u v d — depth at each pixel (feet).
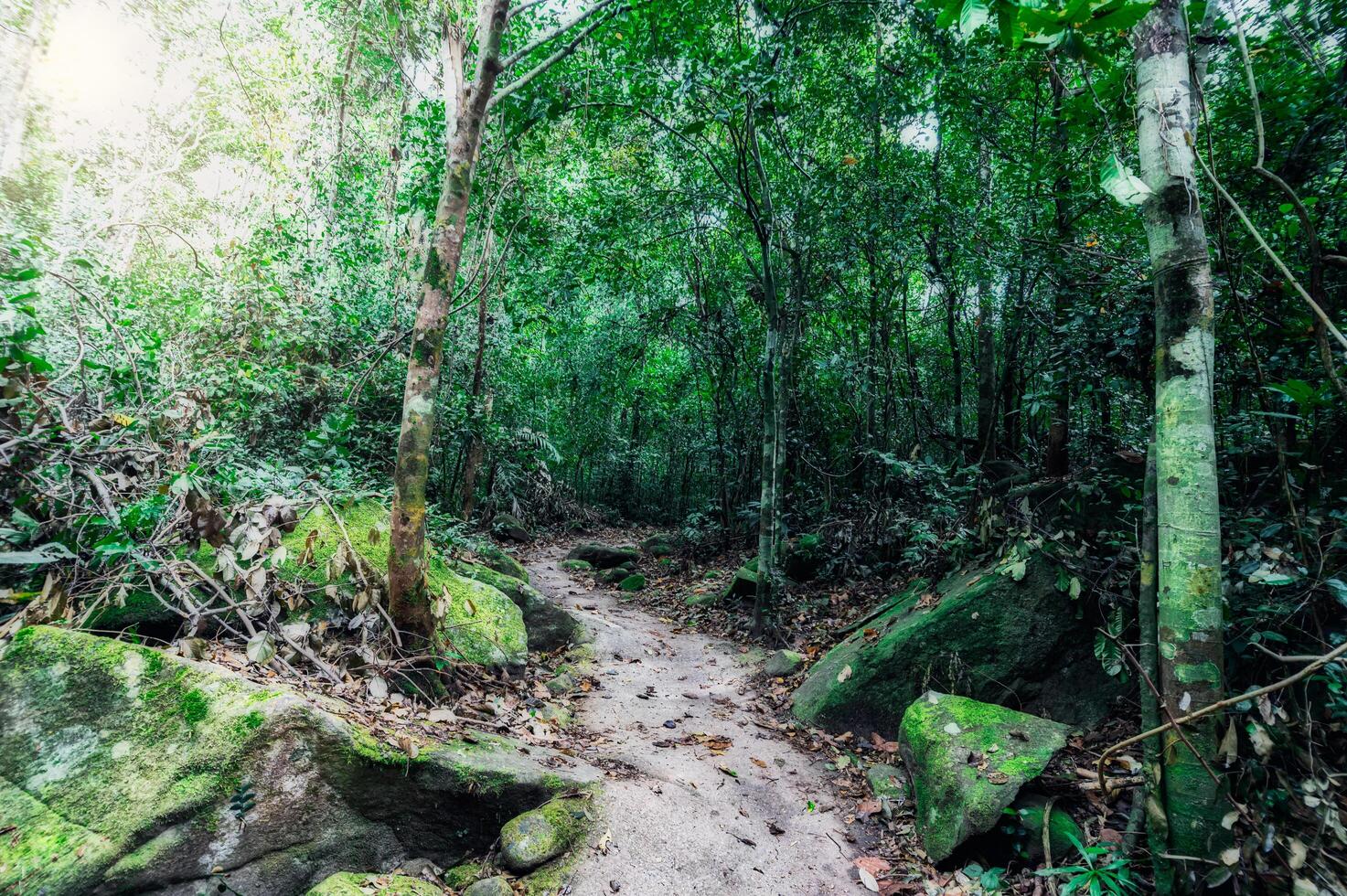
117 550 10.88
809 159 24.47
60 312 16.26
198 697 9.04
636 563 38.32
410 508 13.35
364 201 32.55
